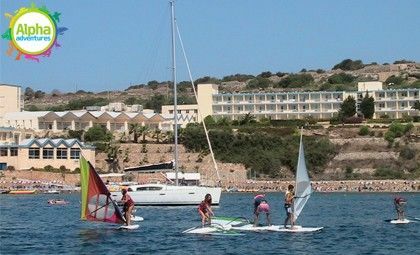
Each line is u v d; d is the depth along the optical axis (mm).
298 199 62719
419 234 61438
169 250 50688
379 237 59031
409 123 192250
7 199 129250
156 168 115500
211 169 175625
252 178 176375
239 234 59406
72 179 165375
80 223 70750
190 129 184250
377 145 184625
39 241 55844
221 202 118875
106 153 179750
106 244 53750
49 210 94500
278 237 57844
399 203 74500
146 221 73562
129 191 98500
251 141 184125
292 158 180500
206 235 58844
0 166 167375
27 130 188625
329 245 53656
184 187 98500
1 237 58656
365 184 170500
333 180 177125
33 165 168750
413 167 178375
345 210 98562
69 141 171000
